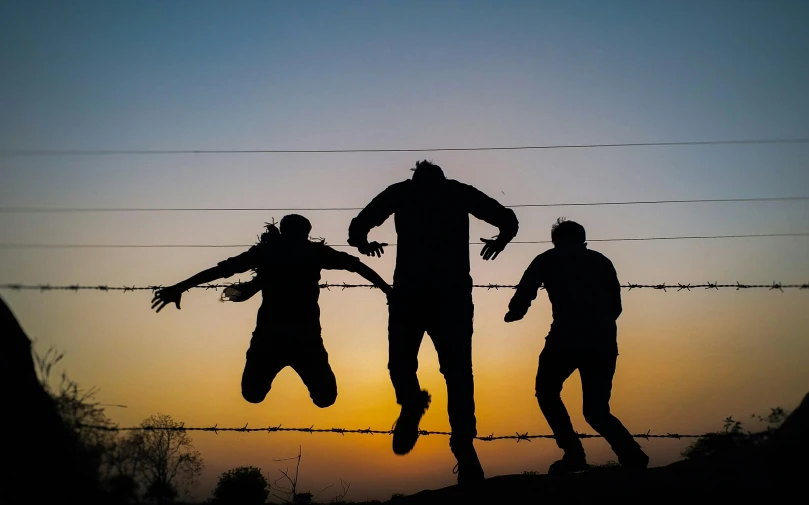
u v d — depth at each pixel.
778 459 4.91
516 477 5.88
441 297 6.23
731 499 4.78
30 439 4.70
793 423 4.95
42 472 4.69
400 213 6.58
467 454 5.96
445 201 6.54
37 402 4.83
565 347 6.68
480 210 6.66
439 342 6.30
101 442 5.19
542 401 6.86
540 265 7.05
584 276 6.88
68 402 5.21
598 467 6.87
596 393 6.66
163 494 5.40
